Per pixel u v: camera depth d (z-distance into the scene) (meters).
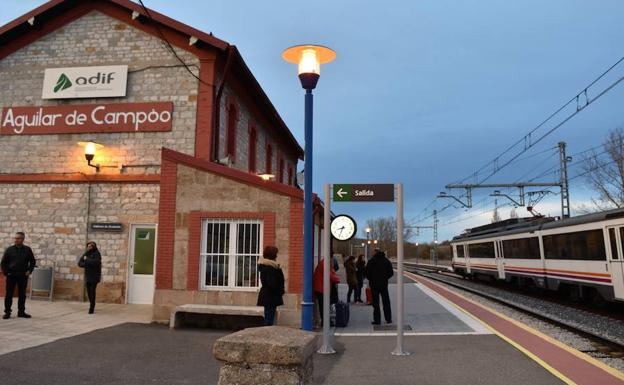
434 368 6.87
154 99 14.08
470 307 13.83
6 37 14.87
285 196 10.30
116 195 13.73
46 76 14.56
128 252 13.41
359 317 12.35
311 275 7.94
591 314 14.27
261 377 3.51
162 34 14.24
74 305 12.65
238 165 17.02
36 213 13.99
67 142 14.23
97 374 6.36
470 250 30.64
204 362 7.05
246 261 10.36
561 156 27.55
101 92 14.24
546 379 6.27
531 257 20.30
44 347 7.75
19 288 10.45
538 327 11.38
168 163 10.69
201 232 10.48
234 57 14.34
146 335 8.98
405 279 27.66
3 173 14.31
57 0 14.54
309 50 8.16
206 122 13.77
